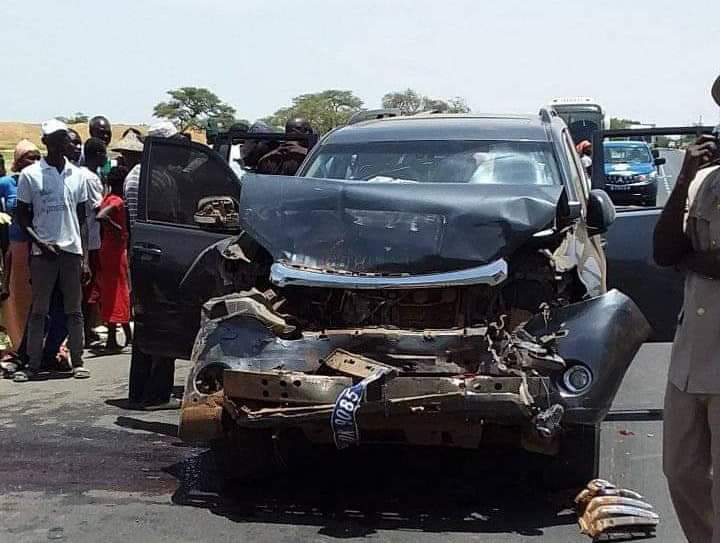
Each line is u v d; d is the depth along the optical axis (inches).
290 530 199.6
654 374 350.6
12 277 354.9
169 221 271.7
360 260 213.2
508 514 208.1
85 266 373.7
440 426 194.2
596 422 194.5
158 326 266.2
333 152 272.7
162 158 272.2
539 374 194.7
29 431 277.4
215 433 203.5
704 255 151.9
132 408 303.9
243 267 229.9
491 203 214.1
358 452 252.4
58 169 345.1
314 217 222.1
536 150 261.9
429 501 217.0
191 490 226.1
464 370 197.0
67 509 213.0
